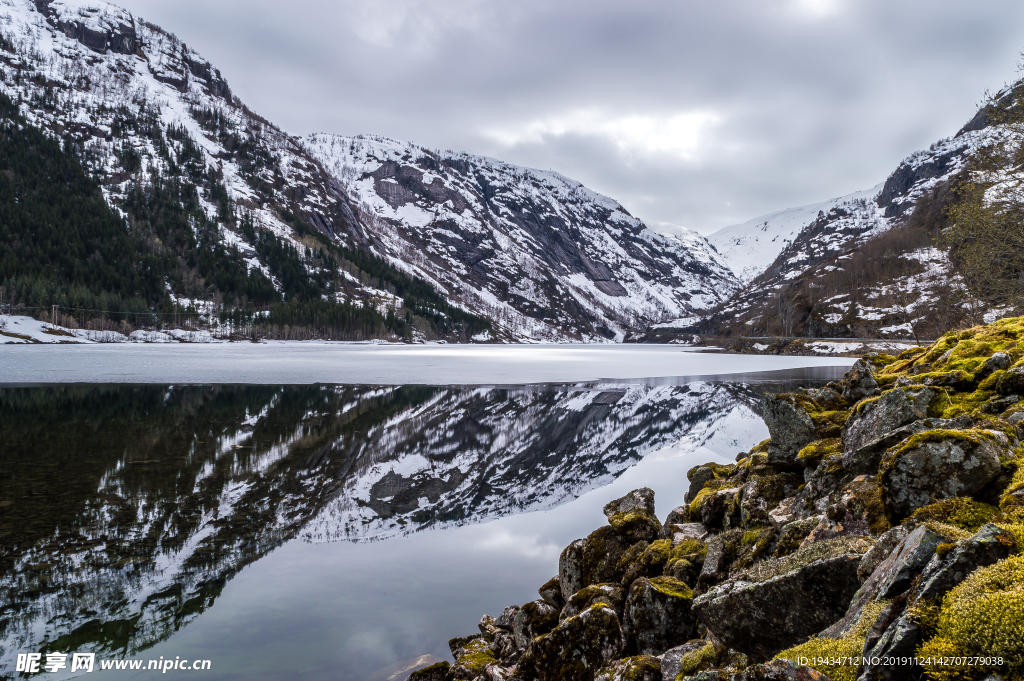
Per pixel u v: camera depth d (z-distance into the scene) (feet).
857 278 518.37
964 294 78.43
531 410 126.31
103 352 330.34
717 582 22.30
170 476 66.64
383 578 41.81
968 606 10.30
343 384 177.47
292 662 30.40
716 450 84.43
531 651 23.27
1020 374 24.56
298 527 52.37
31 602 36.81
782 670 11.44
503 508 60.13
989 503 16.39
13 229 546.26
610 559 31.09
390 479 70.44
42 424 97.45
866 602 13.17
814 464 28.84
